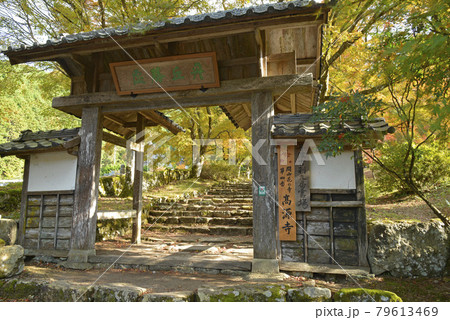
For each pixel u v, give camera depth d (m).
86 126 5.54
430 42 2.46
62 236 5.43
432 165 6.77
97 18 8.71
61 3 8.13
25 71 9.23
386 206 6.82
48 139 5.68
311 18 4.04
